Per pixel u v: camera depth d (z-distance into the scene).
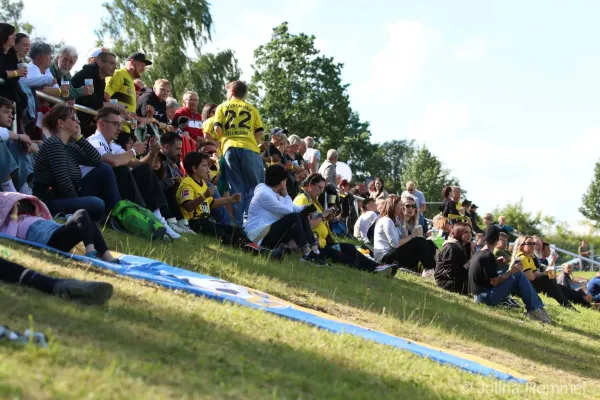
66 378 3.46
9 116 8.45
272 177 11.28
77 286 5.11
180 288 6.66
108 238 8.39
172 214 10.52
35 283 5.14
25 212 7.23
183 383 3.89
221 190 12.42
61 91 10.18
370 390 5.01
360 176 64.75
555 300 15.83
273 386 4.39
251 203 11.19
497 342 9.14
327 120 55.66
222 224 10.77
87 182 8.88
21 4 51.25
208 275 7.92
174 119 13.69
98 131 9.60
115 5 42.44
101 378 3.57
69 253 6.81
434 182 81.81
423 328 8.57
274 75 55.94
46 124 8.55
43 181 8.41
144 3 42.06
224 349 4.95
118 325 4.81
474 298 12.26
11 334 3.87
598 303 16.38
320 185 12.05
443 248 12.95
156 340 4.69
